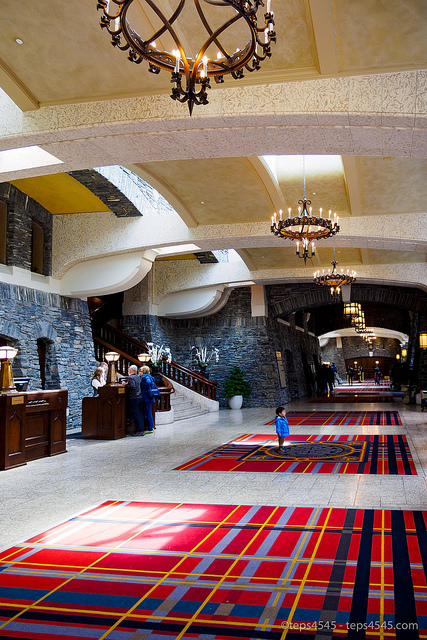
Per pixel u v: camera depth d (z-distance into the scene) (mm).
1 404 8477
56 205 12953
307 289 21234
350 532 4859
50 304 13266
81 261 13617
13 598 3613
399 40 5195
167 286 19156
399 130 5973
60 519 5512
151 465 8539
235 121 6137
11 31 5465
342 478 7293
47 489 6930
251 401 20562
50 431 9633
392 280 17016
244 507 5828
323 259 16609
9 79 6137
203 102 3719
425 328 20453
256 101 5977
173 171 9578
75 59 5832
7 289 11531
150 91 6270
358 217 11617
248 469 8086
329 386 29891
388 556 4227
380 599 3467
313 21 4934
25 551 4543
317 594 3568
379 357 46656
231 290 20953
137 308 19203
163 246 13070
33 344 12289
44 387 13117
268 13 3387
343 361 46625
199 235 12602
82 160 7488
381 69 5625
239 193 10586
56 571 4078
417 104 5539
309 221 9273
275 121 6066
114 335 18531
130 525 5246
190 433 12766
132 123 6355
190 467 8312
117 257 13531
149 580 3873
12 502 6266
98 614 3350
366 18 4914
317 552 4359
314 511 5602
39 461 9102
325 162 9500
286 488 6742
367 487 6699
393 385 32281
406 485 6773
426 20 4891
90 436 11805
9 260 11781
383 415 16219
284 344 24016
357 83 5727
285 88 5910
